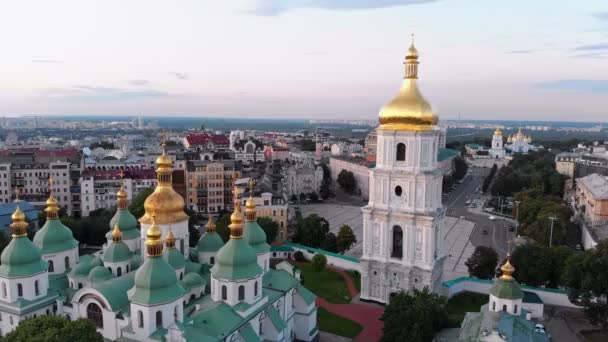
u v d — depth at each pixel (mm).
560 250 112000
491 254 119562
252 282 76562
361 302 108750
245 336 73562
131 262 87000
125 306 73188
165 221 85500
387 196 102375
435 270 101375
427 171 99562
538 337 81188
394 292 104188
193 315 72000
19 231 77875
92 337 62094
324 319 100375
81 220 153750
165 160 86062
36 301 78062
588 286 91875
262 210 171250
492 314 79062
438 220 102250
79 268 84688
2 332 77312
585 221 176500
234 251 76188
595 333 94750
